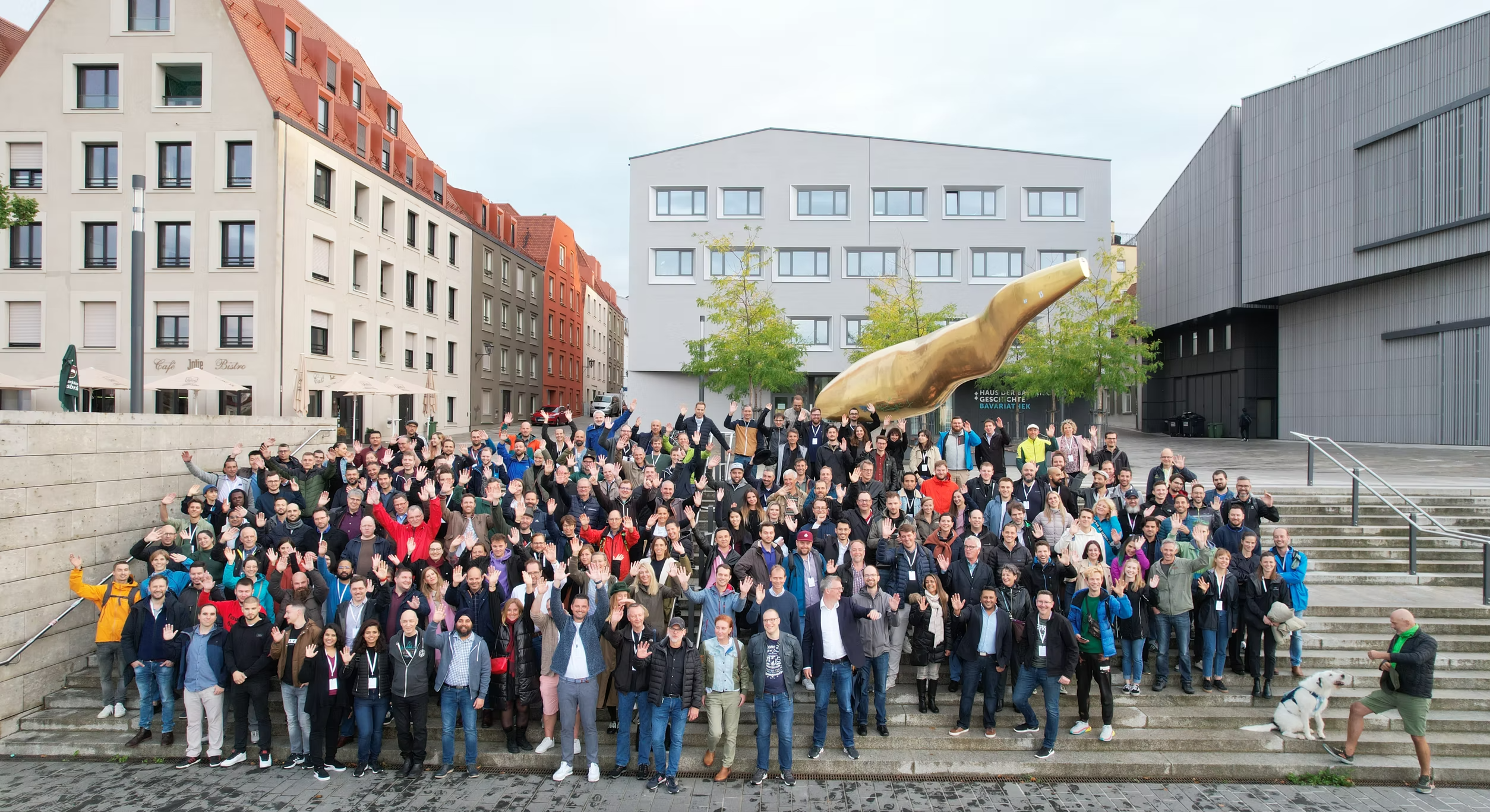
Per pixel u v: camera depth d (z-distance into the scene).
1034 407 36.75
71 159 26.25
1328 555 11.79
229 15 26.11
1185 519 9.79
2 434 9.03
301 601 8.31
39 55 26.33
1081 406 36.84
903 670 9.62
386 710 8.23
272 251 26.11
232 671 8.08
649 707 7.85
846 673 8.03
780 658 7.71
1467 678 9.13
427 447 13.24
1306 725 8.23
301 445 14.88
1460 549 11.80
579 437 12.25
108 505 10.51
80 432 10.09
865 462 10.42
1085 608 8.27
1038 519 9.66
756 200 37.22
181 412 26.36
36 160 26.55
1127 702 8.85
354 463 11.88
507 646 8.21
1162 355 42.91
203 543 8.94
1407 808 7.36
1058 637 7.95
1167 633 9.01
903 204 37.28
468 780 7.93
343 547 9.35
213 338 26.16
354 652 7.86
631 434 13.06
